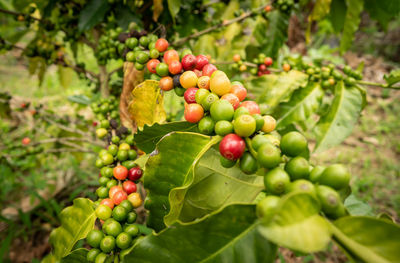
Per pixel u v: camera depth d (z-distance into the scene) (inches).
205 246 6.3
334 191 5.5
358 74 13.9
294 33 34.7
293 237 5.0
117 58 14.7
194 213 7.9
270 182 5.8
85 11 15.4
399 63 62.1
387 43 66.1
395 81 12.8
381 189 31.1
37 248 23.9
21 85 51.4
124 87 12.3
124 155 10.3
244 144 6.6
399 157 36.1
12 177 26.0
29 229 24.0
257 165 6.7
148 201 8.1
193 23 19.9
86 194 23.5
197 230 6.2
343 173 5.6
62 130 23.2
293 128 16.9
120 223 8.4
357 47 68.6
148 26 19.0
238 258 6.2
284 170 6.4
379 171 33.6
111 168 10.2
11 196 29.1
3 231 24.7
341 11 19.5
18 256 23.2
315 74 14.8
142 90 10.7
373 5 18.3
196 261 6.3
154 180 7.9
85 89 46.7
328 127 13.7
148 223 8.4
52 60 18.6
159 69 9.4
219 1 19.7
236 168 8.4
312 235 5.0
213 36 19.7
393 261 4.9
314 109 14.5
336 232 5.3
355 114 13.5
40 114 21.6
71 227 8.9
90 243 7.7
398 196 29.6
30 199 27.4
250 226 6.3
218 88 7.6
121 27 15.5
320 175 6.0
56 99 45.1
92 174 29.7
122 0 15.9
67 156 33.0
